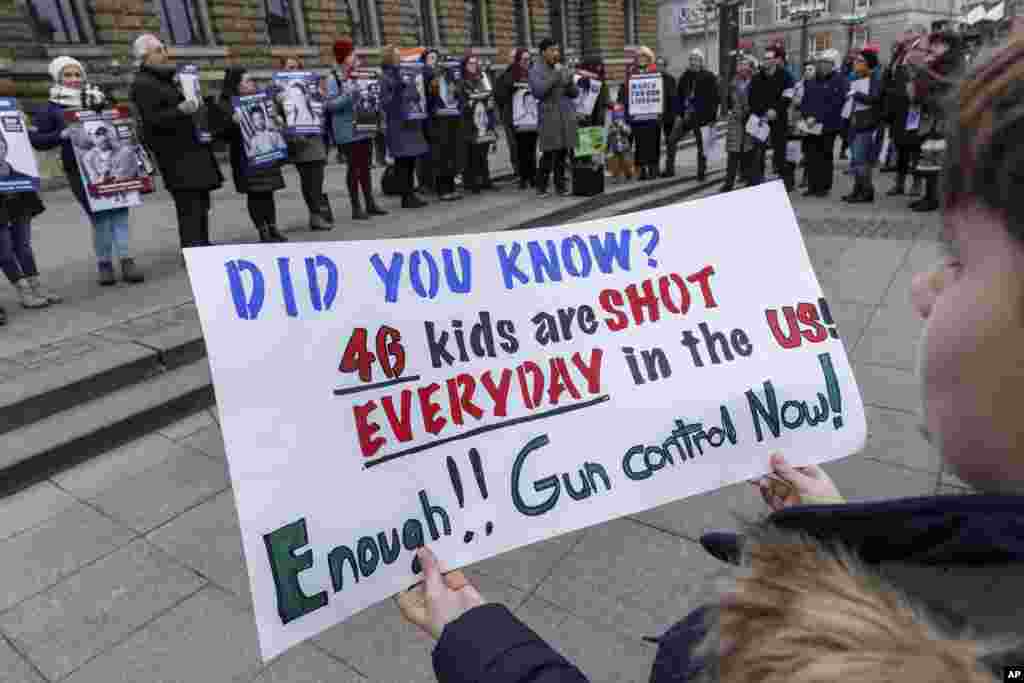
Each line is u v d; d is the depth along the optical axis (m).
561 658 0.71
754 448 1.27
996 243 0.38
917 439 2.88
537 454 1.17
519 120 8.60
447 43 17.20
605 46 21.47
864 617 0.37
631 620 2.08
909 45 7.26
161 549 2.51
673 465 1.23
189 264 0.96
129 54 11.43
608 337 1.25
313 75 6.31
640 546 2.40
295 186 10.27
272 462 0.96
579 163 8.02
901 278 4.87
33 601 2.27
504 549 1.11
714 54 36.69
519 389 1.18
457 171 8.16
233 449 0.94
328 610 0.97
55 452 3.06
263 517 0.94
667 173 10.09
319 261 1.06
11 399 3.21
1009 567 0.39
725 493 2.67
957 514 0.41
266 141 5.75
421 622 0.96
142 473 3.04
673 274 1.31
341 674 1.95
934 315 0.43
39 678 1.96
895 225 6.33
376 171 11.07
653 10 23.73
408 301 1.13
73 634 2.12
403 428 1.07
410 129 7.34
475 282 1.19
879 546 0.47
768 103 8.05
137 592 2.29
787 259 1.35
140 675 1.96
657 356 1.26
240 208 8.21
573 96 7.90
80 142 4.62
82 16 10.96
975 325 0.39
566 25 21.12
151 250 6.07
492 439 1.14
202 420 3.53
